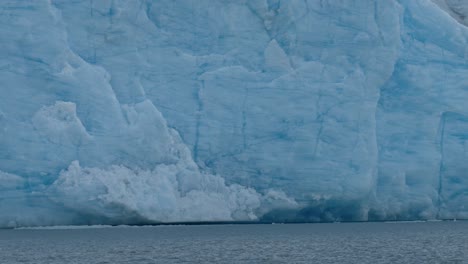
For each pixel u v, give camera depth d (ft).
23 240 318.86
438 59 410.72
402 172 394.32
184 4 381.81
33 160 339.16
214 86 376.07
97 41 367.04
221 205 362.74
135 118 356.38
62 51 353.92
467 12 503.20
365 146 383.65
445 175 403.75
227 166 370.73
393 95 402.11
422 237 346.13
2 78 345.10
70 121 344.28
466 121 408.05
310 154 377.30
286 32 386.93
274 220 377.91
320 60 388.78
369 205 388.78
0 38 349.41
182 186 357.61
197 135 370.53
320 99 383.24
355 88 387.55
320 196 375.25
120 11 369.50
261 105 378.53
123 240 321.73
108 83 360.69
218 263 259.19
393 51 396.16
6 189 336.49
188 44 380.37
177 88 373.61
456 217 405.59
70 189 336.90
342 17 394.11
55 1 362.74
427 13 417.49
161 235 349.00
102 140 348.79
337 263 261.65
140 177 350.23
